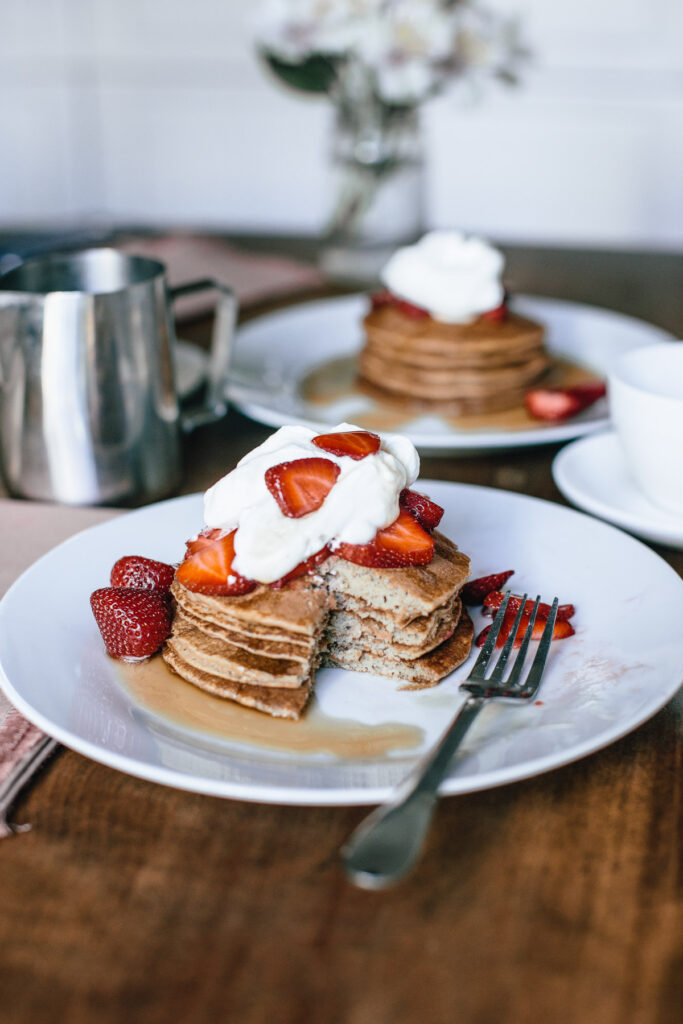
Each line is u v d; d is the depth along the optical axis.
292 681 0.67
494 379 0.96
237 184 1.89
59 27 1.83
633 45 1.67
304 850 0.60
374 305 1.04
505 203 1.81
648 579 0.72
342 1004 0.56
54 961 0.57
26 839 0.60
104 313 0.78
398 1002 0.56
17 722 0.65
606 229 1.79
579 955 0.57
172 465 0.83
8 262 1.13
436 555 0.72
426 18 1.08
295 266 1.20
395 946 0.57
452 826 0.61
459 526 0.77
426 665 0.69
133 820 0.61
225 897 0.58
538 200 1.79
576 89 1.71
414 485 0.81
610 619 0.70
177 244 1.23
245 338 1.03
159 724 0.65
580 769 0.63
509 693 0.65
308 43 1.10
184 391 0.93
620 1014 0.55
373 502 0.69
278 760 0.63
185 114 1.86
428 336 0.98
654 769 0.63
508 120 1.74
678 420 0.76
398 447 0.71
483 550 0.76
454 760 0.62
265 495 0.69
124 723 0.64
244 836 0.61
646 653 0.67
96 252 0.85
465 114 1.75
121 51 1.84
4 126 1.94
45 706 0.64
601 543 0.75
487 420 0.93
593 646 0.69
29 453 0.80
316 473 0.69
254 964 0.57
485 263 1.02
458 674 0.69
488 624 0.72
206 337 1.05
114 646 0.68
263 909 0.58
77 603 0.71
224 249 1.23
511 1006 0.56
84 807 0.62
